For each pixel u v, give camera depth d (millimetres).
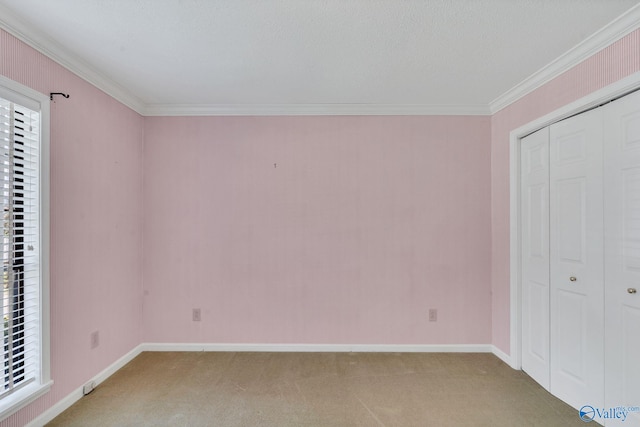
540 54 2016
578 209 1995
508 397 2182
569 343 2064
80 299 2166
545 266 2277
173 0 1524
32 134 1829
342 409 2049
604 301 1822
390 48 1961
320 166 2969
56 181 1964
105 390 2262
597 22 1682
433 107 2912
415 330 2930
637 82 1597
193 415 1982
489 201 2941
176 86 2531
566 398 2088
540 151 2334
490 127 2953
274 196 2967
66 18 1670
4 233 1674
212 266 2963
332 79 2398
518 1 1526
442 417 1966
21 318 1783
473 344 2916
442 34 1806
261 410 2035
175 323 2959
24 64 1746
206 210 2971
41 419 1839
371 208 2949
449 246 2936
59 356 1980
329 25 1728
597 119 1864
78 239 2148
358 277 2943
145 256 2961
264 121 2977
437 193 2947
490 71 2254
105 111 2436
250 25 1732
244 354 2881
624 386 1713
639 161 1637
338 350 2926
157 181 2971
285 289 2951
